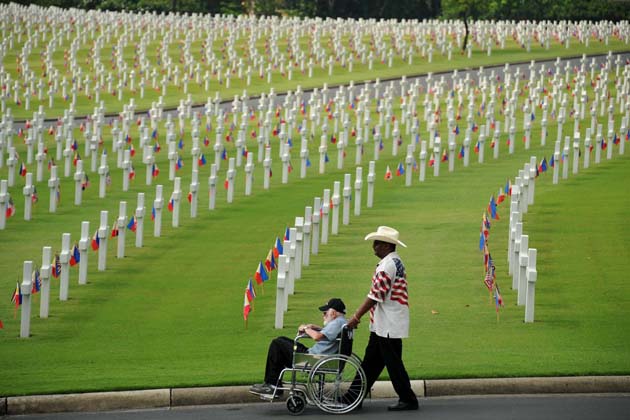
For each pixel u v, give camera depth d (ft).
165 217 243.19
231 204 254.88
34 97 468.34
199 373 120.67
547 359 122.21
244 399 113.29
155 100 463.01
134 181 289.74
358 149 306.55
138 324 151.84
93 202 262.06
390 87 409.28
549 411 104.22
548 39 620.49
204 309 160.04
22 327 146.10
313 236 198.59
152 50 589.32
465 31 646.33
